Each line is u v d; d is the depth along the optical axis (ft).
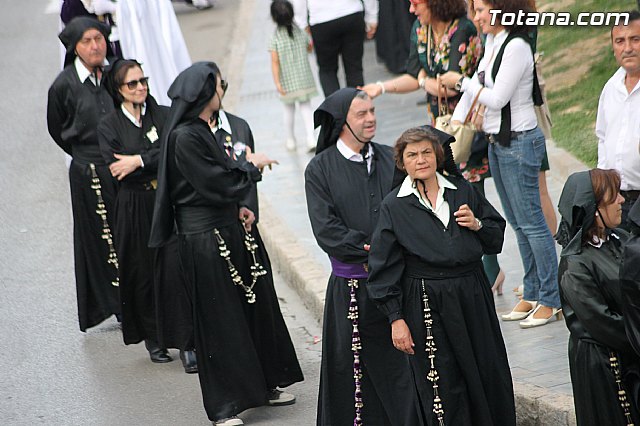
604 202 31.42
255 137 85.87
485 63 45.57
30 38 139.54
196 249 43.32
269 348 45.24
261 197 71.51
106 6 65.26
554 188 61.77
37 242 69.87
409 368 36.42
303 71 79.36
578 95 71.31
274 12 78.38
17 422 45.55
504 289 52.13
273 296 45.57
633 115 40.52
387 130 78.89
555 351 43.65
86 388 48.88
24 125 99.76
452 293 35.14
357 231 37.70
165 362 51.47
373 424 38.73
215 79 43.19
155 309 50.19
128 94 50.31
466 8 49.90
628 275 29.58
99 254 54.44
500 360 36.24
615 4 78.02
